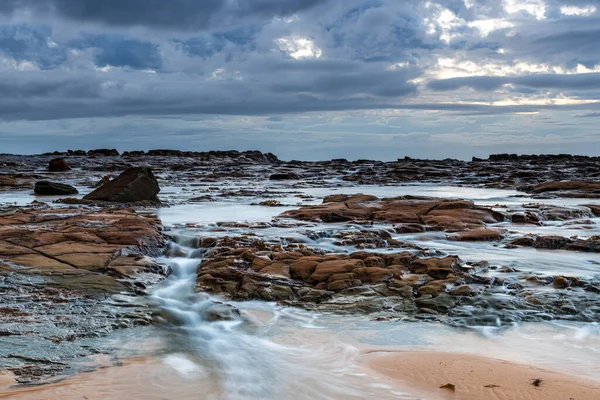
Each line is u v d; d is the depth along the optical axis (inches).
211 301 371.2
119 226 536.1
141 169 919.7
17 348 281.0
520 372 270.5
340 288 390.6
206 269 428.1
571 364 283.9
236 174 1838.1
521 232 621.3
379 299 373.1
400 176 1696.6
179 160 2566.4
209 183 1513.3
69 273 397.1
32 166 2037.4
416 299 370.0
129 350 290.2
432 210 711.7
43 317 322.3
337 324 340.8
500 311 350.0
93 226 535.8
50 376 252.7
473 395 247.8
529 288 389.1
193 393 245.0
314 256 447.8
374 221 669.3
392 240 546.6
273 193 1154.7
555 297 368.5
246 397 244.5
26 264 410.9
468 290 374.9
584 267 450.9
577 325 335.0
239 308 369.1
